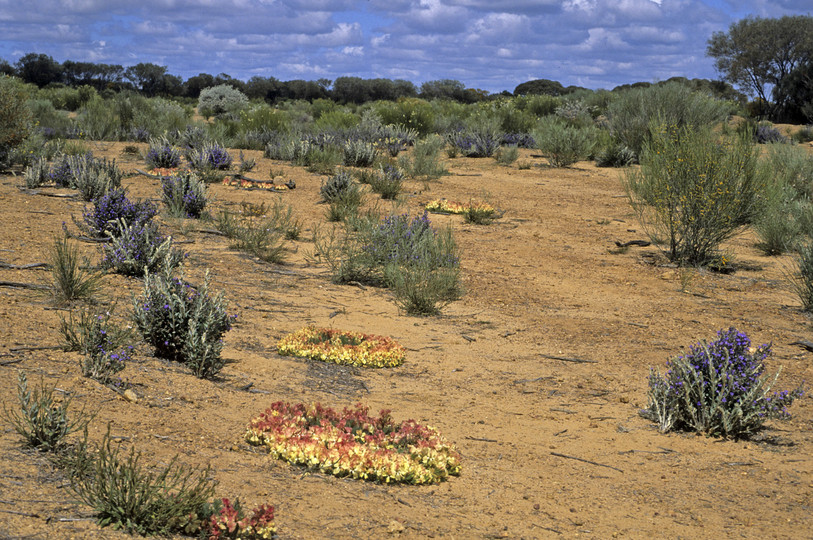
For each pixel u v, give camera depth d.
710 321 9.22
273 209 15.18
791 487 4.82
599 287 10.77
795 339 8.58
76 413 4.61
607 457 5.26
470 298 9.92
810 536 4.10
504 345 8.05
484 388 6.70
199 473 4.11
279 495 4.05
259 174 20.14
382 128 29.42
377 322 8.64
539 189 19.89
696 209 12.26
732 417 5.81
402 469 4.57
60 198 14.02
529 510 4.29
